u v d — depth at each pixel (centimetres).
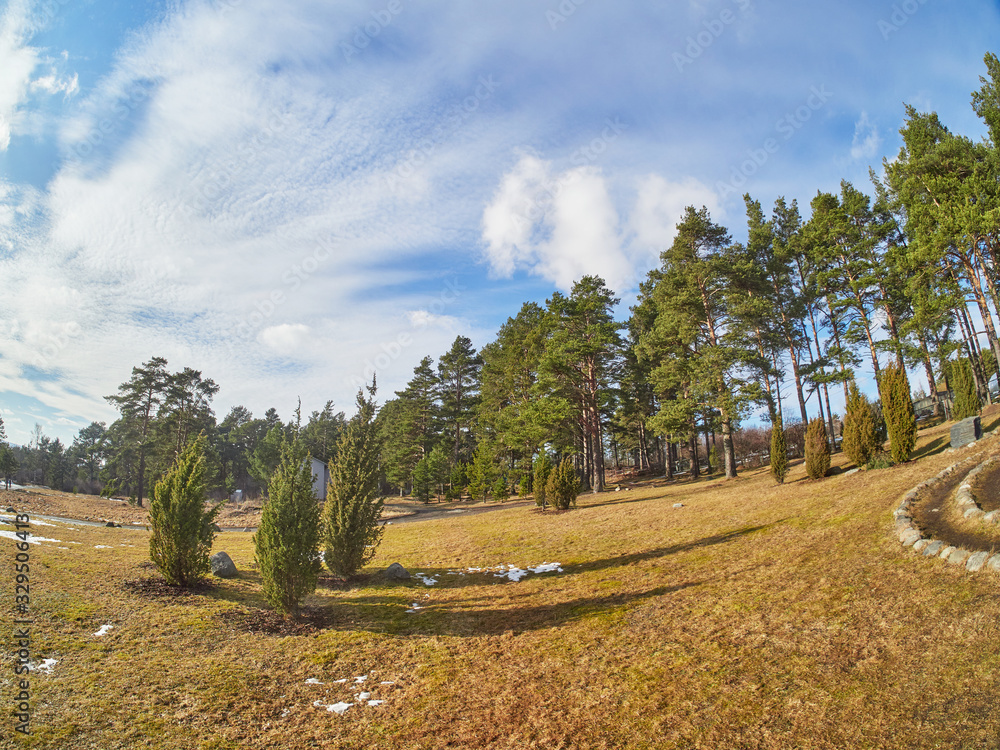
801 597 835
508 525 2266
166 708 652
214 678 752
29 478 7425
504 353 4712
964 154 2280
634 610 971
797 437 3809
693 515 1797
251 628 961
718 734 547
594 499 3042
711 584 1020
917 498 1135
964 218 2045
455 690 744
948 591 695
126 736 577
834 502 1414
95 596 1014
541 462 2938
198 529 1197
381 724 657
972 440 1650
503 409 4666
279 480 1070
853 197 3127
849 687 568
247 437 7812
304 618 1040
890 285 3039
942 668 548
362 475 1401
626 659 774
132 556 1412
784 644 704
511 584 1273
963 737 445
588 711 646
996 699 477
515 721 646
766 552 1129
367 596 1212
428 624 1020
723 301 3147
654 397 4559
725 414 2895
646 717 610
